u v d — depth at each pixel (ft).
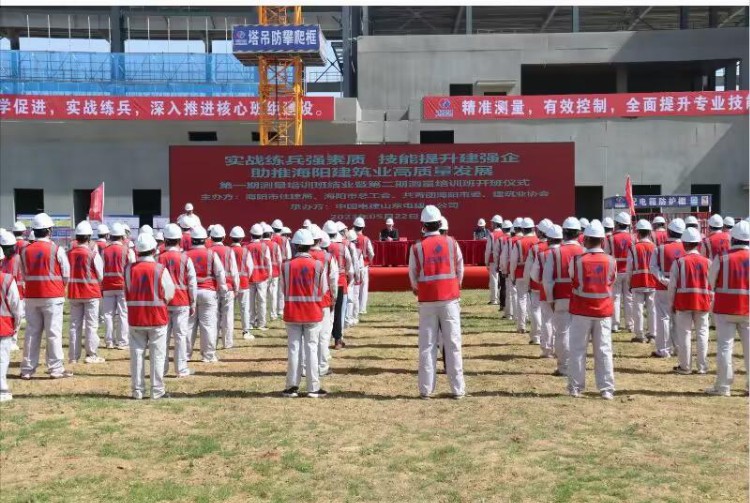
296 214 72.90
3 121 131.03
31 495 18.51
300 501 18.04
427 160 72.49
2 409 26.84
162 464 20.86
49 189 134.10
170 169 72.49
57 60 149.69
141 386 28.86
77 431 24.03
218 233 41.01
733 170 129.18
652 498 17.83
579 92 170.09
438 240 28.45
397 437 23.15
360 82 149.38
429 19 169.78
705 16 170.40
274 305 53.57
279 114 129.18
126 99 130.52
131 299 28.50
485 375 33.22
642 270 41.37
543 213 72.02
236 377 33.30
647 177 130.00
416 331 47.55
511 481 19.12
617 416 25.57
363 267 55.67
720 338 28.91
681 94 129.18
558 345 32.76
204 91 151.12
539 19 170.19
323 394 29.35
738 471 19.74
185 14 168.66
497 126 131.64
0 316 28.07
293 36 120.98
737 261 28.58
